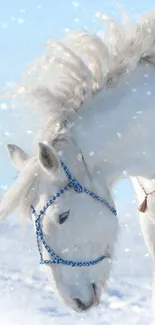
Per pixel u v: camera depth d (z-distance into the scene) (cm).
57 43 383
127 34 394
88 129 369
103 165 375
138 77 390
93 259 367
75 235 360
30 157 366
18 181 354
